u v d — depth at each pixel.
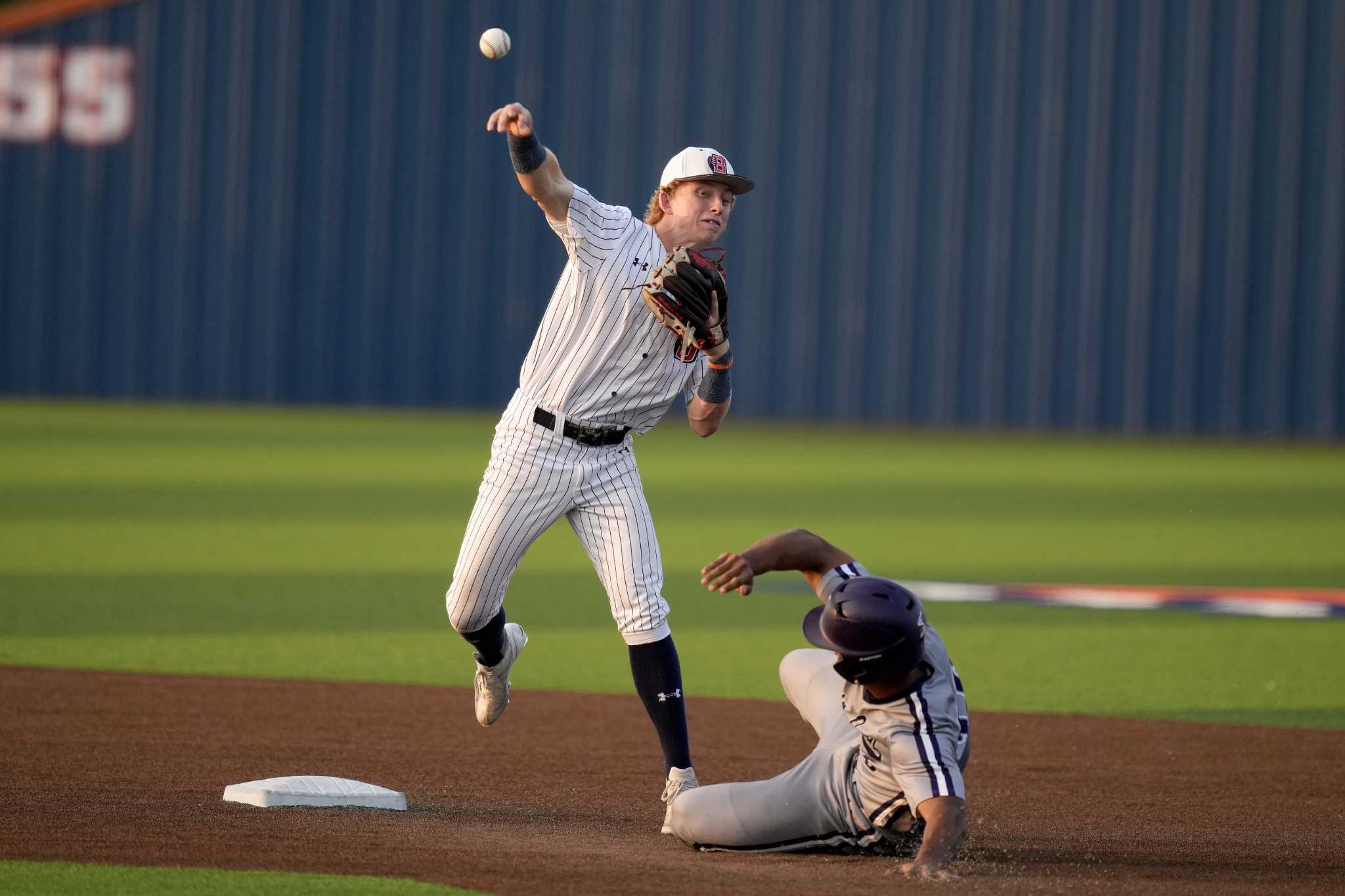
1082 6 82.44
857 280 86.12
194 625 27.31
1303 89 80.75
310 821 14.37
